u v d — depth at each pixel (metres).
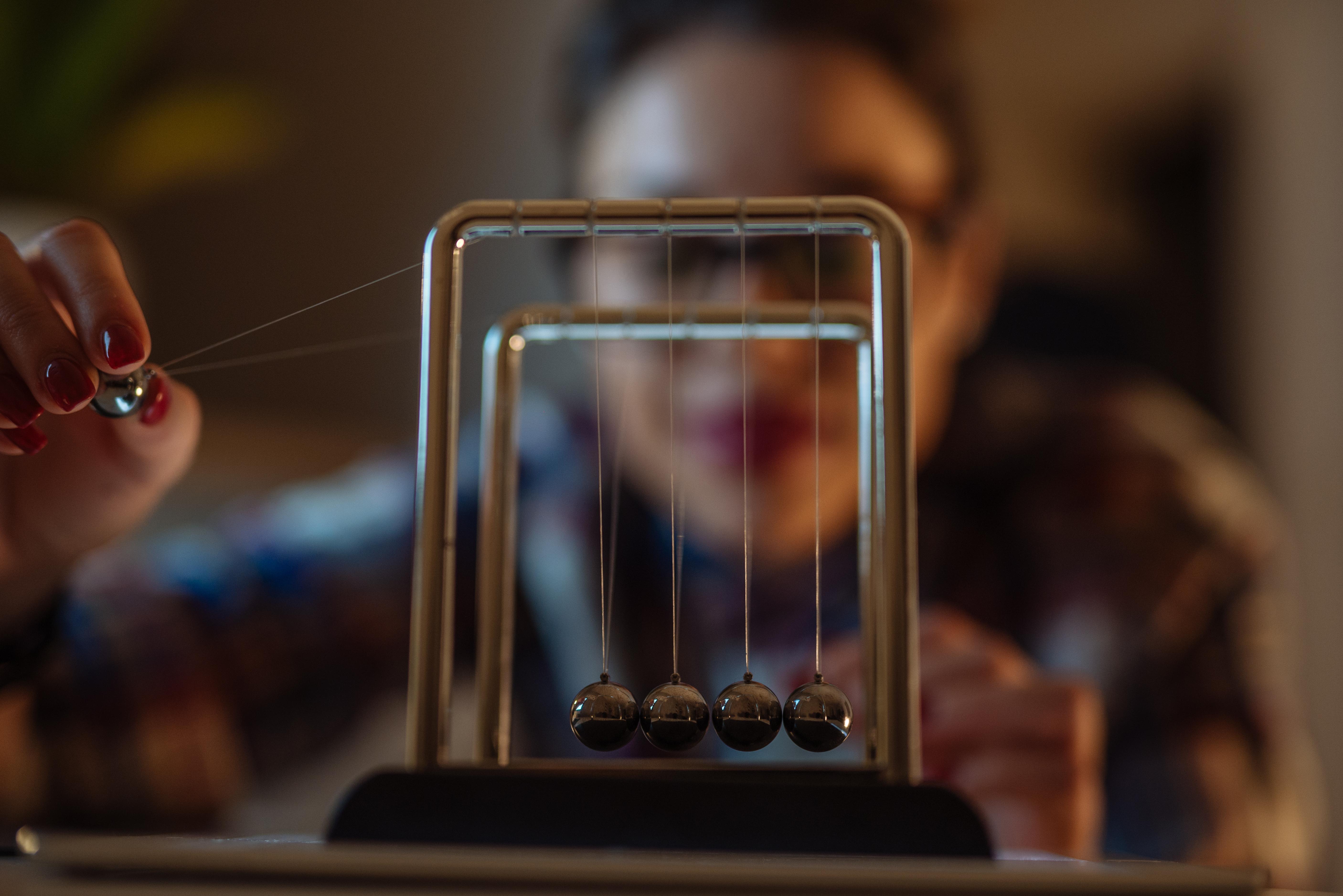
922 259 1.06
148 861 0.42
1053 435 1.24
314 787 1.14
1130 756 1.08
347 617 1.19
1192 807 1.04
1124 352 1.41
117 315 0.52
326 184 1.46
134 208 1.41
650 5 1.04
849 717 0.49
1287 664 1.26
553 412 1.27
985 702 0.75
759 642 1.08
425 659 0.48
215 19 1.46
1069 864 0.45
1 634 0.64
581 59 1.17
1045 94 1.43
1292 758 1.10
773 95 1.00
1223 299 1.43
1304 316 1.43
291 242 1.45
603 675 0.50
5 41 1.29
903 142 1.03
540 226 0.51
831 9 1.01
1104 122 1.43
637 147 1.03
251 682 1.10
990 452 1.22
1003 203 1.41
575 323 0.58
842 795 0.45
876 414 0.50
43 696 0.91
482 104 1.49
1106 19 1.44
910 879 0.41
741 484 1.02
